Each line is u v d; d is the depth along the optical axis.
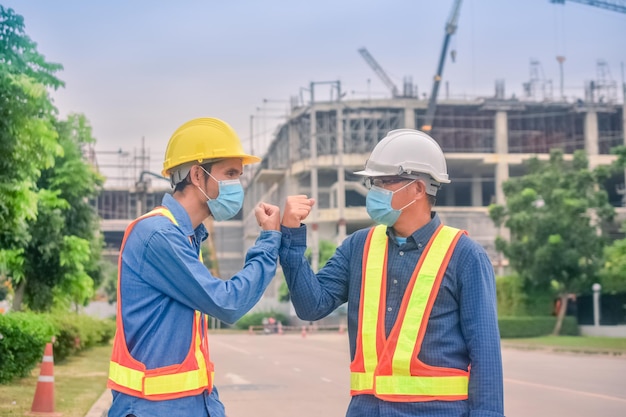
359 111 84.38
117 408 3.40
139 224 3.52
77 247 21.80
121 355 3.42
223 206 3.71
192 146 3.69
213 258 90.00
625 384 16.06
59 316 21.61
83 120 23.75
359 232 4.04
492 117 87.06
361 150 83.88
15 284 21.86
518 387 15.34
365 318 3.75
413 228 3.83
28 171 11.21
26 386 12.63
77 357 21.84
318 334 69.06
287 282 3.96
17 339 12.75
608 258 36.69
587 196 43.78
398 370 3.61
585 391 14.58
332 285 3.99
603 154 89.50
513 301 46.16
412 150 3.84
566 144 88.00
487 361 3.54
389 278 3.77
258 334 71.19
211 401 3.54
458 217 82.69
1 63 10.24
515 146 87.81
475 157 85.81
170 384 3.38
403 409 3.57
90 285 22.78
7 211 10.91
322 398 13.84
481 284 3.64
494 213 45.34
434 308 3.65
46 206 20.86
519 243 44.03
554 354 30.09
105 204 103.12
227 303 3.47
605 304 46.44
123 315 3.46
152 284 3.44
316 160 84.50
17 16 10.35
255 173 105.44
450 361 3.61
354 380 3.75
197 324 3.53
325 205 87.38
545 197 43.97
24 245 19.64
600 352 29.80
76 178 23.23
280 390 15.27
